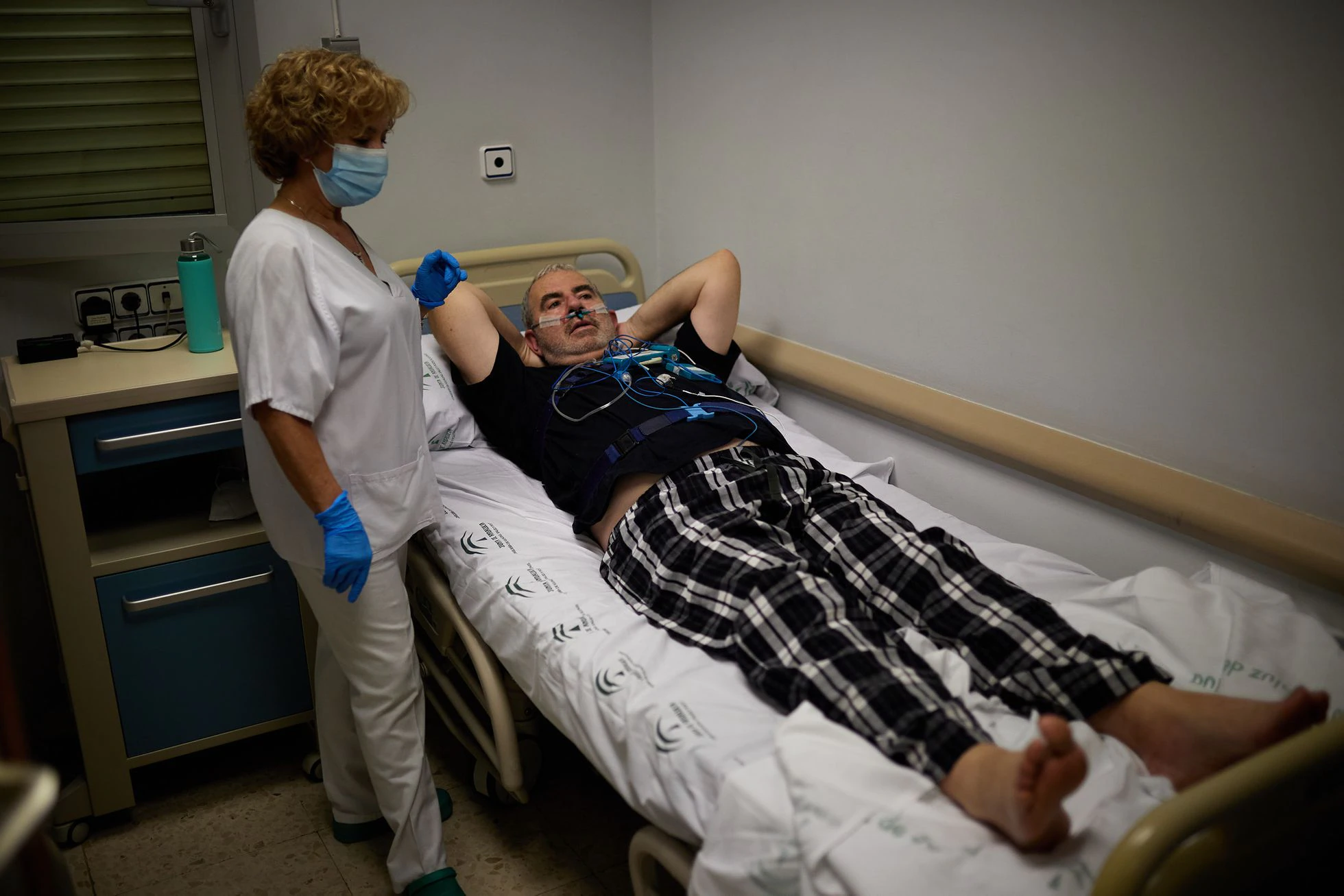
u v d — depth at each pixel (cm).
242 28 230
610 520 195
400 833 183
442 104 260
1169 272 173
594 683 154
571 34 273
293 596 213
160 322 230
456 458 230
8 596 226
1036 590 175
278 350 151
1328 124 147
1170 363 176
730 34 257
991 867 113
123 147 225
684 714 142
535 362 240
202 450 201
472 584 186
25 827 56
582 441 206
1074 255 187
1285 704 117
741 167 265
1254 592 161
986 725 138
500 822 208
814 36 232
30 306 225
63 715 234
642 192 297
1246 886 116
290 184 162
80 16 215
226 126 232
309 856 201
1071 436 194
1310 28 147
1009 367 205
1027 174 192
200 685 209
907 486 233
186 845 204
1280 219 156
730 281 245
